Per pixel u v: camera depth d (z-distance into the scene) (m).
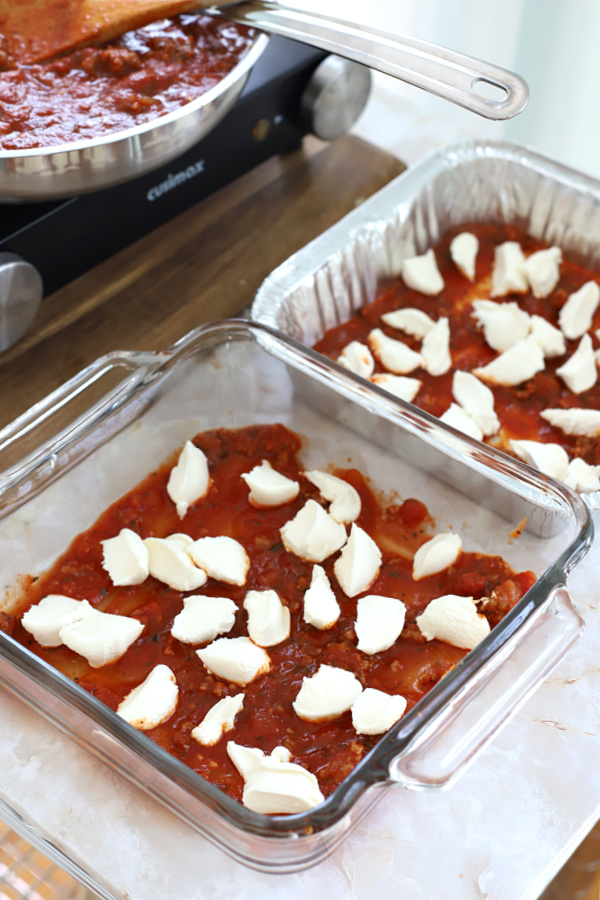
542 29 1.29
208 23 1.00
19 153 0.87
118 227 1.03
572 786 0.85
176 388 0.95
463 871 0.82
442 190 1.10
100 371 0.93
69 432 0.91
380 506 0.95
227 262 1.08
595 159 1.42
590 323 1.07
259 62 1.06
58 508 0.92
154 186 1.03
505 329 1.05
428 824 0.84
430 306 1.08
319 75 1.08
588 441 1.00
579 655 0.90
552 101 1.37
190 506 0.95
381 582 0.92
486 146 1.09
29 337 1.03
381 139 1.19
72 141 0.92
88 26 0.95
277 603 0.89
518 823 0.84
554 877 0.83
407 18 1.34
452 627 0.88
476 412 1.01
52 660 0.89
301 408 0.98
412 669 0.88
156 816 0.84
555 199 1.09
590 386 1.03
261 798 0.81
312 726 0.86
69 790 0.85
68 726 0.83
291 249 1.10
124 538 0.92
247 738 0.85
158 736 0.86
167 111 0.95
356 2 1.33
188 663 0.88
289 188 1.14
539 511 0.89
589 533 0.85
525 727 0.87
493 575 0.91
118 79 0.96
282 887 0.82
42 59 0.95
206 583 0.91
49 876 0.89
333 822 0.76
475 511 0.93
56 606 0.89
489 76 0.89
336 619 0.89
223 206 1.12
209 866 0.82
